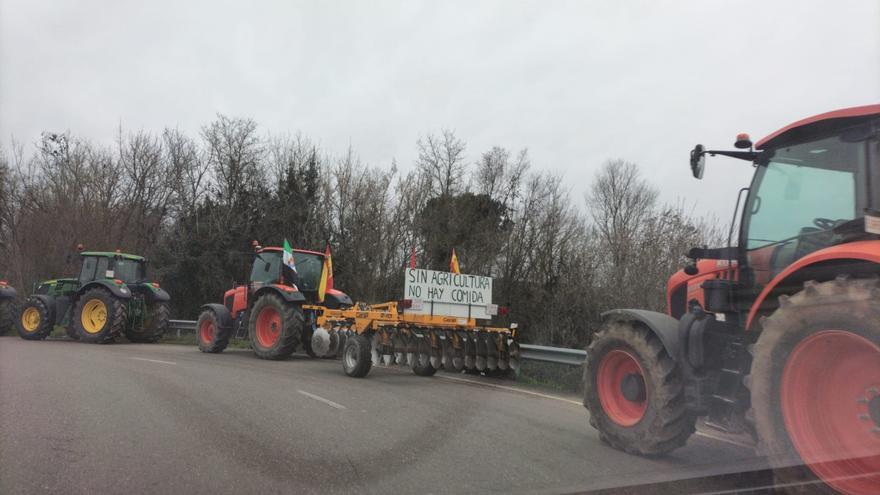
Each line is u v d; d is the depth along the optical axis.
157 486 3.91
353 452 4.88
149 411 6.23
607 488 3.97
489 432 5.78
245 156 27.50
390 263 25.88
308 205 26.09
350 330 10.52
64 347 13.69
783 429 3.78
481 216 26.72
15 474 4.05
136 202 28.36
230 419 6.00
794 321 3.78
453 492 3.90
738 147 5.05
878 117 3.93
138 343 16.95
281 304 12.57
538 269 25.83
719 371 4.68
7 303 17.94
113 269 16.42
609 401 5.41
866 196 3.93
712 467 4.53
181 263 24.58
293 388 8.22
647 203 31.25
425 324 9.80
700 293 5.37
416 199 26.20
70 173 26.89
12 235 24.53
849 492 3.52
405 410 6.84
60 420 5.66
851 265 3.70
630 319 5.32
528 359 10.88
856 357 3.55
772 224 4.63
